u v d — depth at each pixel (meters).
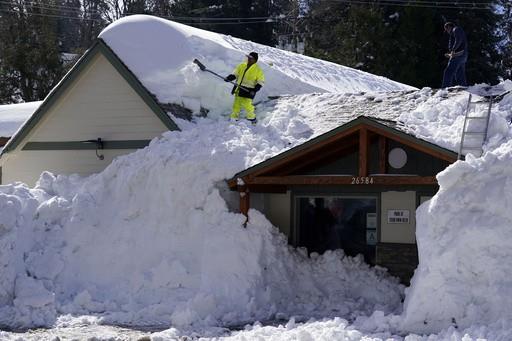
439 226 15.37
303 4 60.44
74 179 22.45
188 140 21.42
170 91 23.45
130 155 21.61
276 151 20.03
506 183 15.00
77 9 65.38
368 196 20.27
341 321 15.07
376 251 19.91
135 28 24.59
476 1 48.56
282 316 17.84
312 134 20.95
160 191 20.42
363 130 18.05
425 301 14.90
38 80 54.50
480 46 49.03
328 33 54.12
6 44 54.38
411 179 17.70
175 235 19.97
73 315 18.16
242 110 23.95
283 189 21.20
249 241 19.31
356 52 47.81
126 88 23.52
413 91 22.55
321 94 24.22
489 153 15.59
